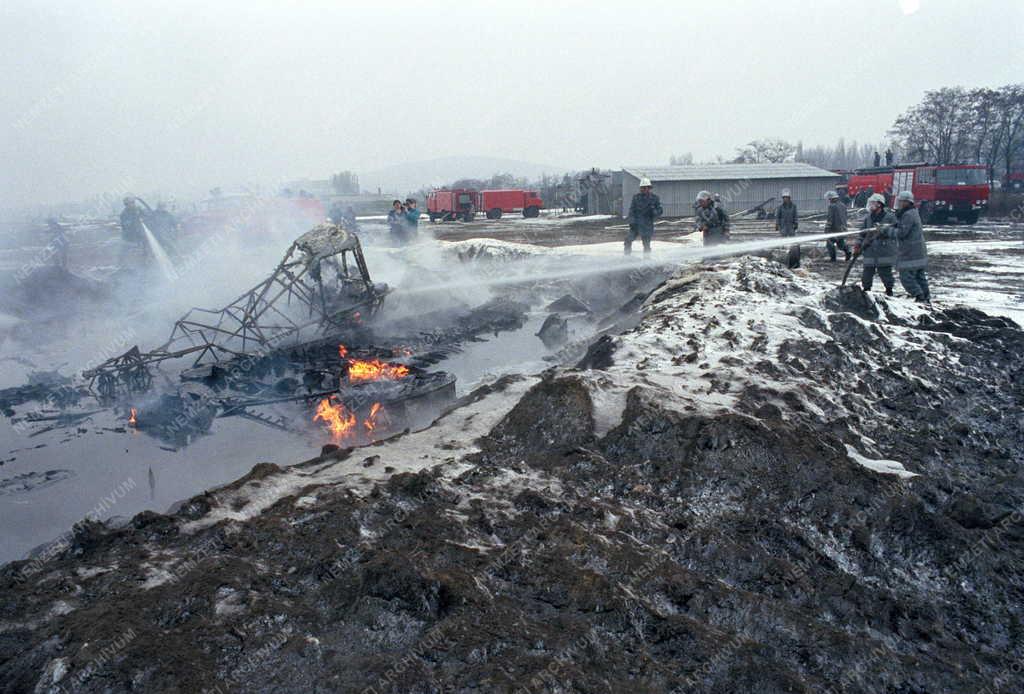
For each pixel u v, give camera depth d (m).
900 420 6.11
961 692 2.98
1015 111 50.56
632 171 41.25
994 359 7.78
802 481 4.34
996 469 5.35
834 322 8.40
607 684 2.77
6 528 5.41
